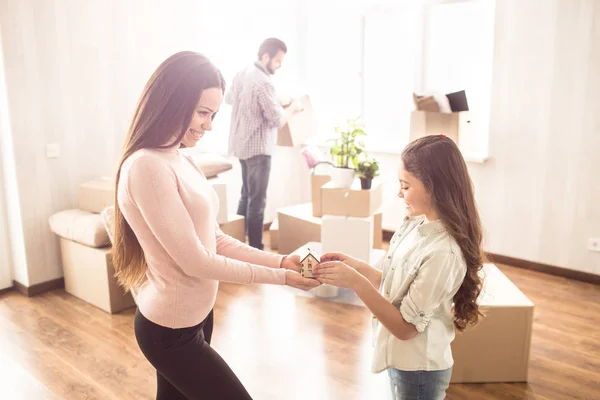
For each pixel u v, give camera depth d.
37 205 3.43
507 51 3.75
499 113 3.86
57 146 3.45
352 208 3.30
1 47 3.13
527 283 3.66
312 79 5.03
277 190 5.05
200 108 1.38
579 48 3.46
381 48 4.53
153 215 1.33
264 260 1.67
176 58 1.36
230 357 2.69
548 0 3.53
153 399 2.35
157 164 1.34
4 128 3.29
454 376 2.46
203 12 4.18
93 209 3.38
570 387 2.41
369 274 1.68
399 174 1.44
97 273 3.21
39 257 3.49
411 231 1.52
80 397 2.36
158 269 1.42
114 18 3.63
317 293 3.42
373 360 1.51
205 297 1.47
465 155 4.01
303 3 4.91
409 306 1.35
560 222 3.73
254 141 3.93
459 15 4.01
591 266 3.65
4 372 2.56
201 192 1.46
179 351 1.45
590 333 2.93
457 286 1.39
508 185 3.92
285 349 2.77
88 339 2.89
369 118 4.73
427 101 3.86
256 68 3.82
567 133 3.60
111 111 3.71
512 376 2.45
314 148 4.15
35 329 3.01
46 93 3.36
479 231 1.43
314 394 2.37
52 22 3.32
